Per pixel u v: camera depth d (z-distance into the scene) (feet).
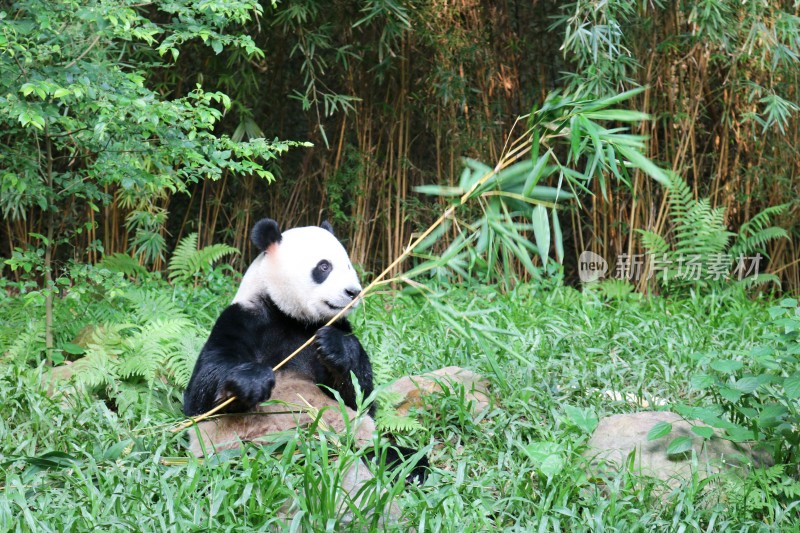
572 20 24.36
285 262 13.70
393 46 30.58
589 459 13.57
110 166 17.22
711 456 13.25
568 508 11.86
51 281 17.24
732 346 20.47
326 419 13.28
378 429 14.37
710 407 13.82
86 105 16.01
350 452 11.78
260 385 12.57
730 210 32.30
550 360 18.84
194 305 22.31
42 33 15.98
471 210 30.55
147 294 19.95
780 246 32.71
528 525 11.31
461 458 14.28
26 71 15.60
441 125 31.42
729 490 12.31
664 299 27.30
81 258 27.99
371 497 10.81
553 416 15.90
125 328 17.95
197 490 11.70
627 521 11.60
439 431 15.80
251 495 10.84
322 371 14.15
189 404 13.41
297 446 12.49
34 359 17.24
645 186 31.40
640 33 29.60
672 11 29.99
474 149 31.63
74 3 15.76
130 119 16.79
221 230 31.48
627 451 13.55
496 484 12.98
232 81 28.04
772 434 13.74
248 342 13.67
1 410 13.98
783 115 27.32
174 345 16.53
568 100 13.05
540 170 12.85
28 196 18.43
